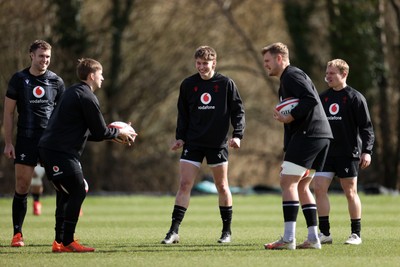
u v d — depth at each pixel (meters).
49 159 33.00
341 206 67.44
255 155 121.31
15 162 37.31
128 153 112.06
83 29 104.00
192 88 37.84
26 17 102.88
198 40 117.44
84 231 44.59
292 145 33.31
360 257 31.28
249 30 121.62
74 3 103.25
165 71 116.00
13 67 102.44
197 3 116.94
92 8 112.44
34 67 37.84
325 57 111.50
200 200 78.25
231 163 121.25
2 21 102.38
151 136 115.38
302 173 33.38
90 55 110.19
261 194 96.56
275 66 33.81
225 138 37.88
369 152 37.34
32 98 37.62
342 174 37.34
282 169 33.62
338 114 37.44
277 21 121.75
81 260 30.62
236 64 122.69
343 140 37.41
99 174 106.19
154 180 110.19
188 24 117.00
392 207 66.25
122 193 101.62
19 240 36.44
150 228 46.78
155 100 114.88
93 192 102.69
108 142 107.50
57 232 34.50
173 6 115.81
